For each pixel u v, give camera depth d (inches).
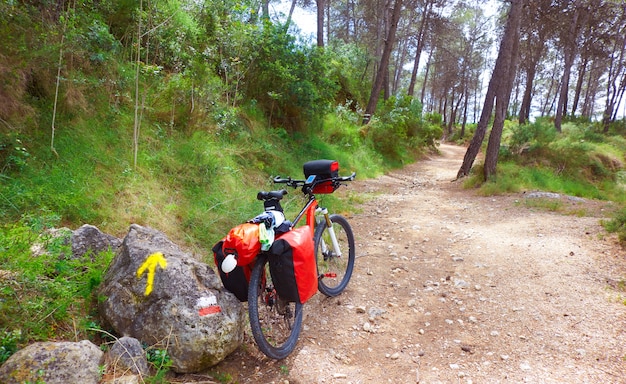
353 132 635.5
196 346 104.0
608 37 1027.9
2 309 97.6
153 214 187.0
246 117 370.6
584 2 861.8
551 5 810.8
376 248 232.8
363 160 592.1
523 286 174.9
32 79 189.0
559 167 618.5
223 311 111.5
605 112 1135.6
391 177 611.2
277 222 123.4
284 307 128.5
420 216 319.3
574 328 139.6
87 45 217.8
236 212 221.9
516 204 350.3
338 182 160.1
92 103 222.8
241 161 314.2
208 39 340.5
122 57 267.9
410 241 248.2
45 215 143.0
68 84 201.8
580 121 1208.8
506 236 250.8
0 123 163.3
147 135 241.6
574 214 301.1
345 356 126.4
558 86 1792.6
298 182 154.9
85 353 90.9
